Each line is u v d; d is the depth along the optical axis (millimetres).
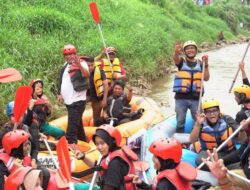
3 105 7277
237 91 5090
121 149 3531
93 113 6867
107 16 14945
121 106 6672
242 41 31234
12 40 9406
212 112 4910
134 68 12336
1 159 3666
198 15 29641
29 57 9211
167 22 20594
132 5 19312
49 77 9148
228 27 33188
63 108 8477
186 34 21719
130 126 6355
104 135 3502
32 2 12430
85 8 14109
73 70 5711
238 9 41031
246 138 4609
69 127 5773
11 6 11492
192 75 6219
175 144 3311
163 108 9648
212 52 22094
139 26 16234
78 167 5211
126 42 13172
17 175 2709
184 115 6254
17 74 5211
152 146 3363
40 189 2738
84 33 12297
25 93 4098
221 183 3393
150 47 14469
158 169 3365
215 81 12828
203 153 4879
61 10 12992
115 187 3410
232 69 15398
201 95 6102
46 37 10617
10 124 4504
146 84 12070
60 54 9828
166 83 12695
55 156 5348
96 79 6586
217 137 4914
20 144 3689
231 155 4754
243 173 4359
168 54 16172
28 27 10781
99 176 4020
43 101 5496
